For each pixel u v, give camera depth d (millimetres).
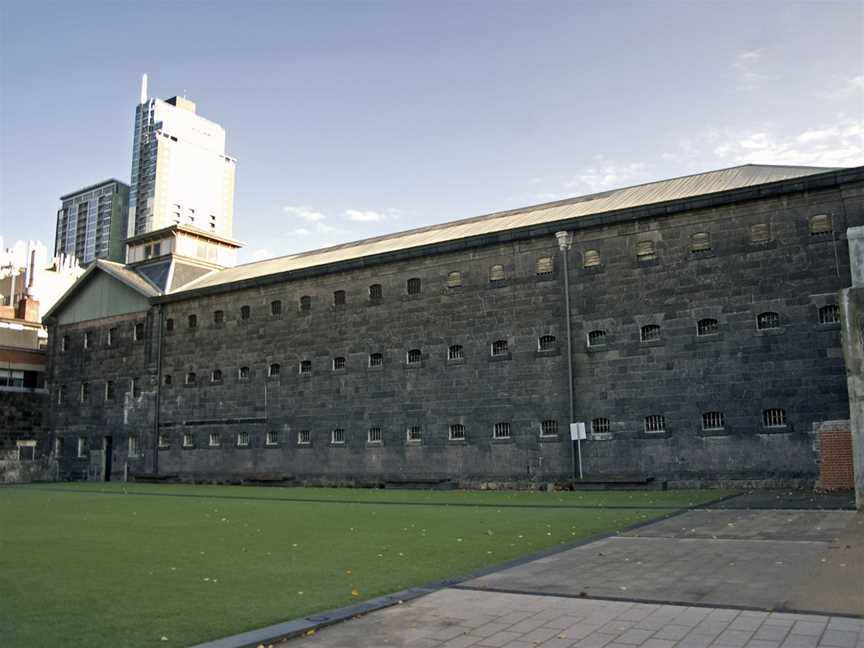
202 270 56438
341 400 40938
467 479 35688
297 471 42031
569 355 33344
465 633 8258
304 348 43062
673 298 31469
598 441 32406
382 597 10234
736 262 30281
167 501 30359
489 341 36125
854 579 10398
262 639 7977
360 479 39438
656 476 30844
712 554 13156
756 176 32594
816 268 28656
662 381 31266
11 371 58625
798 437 28188
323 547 15453
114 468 51375
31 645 7953
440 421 37094
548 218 36812
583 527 18125
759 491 27672
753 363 29406
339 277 42219
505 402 35188
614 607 9320
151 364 50594
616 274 32969
